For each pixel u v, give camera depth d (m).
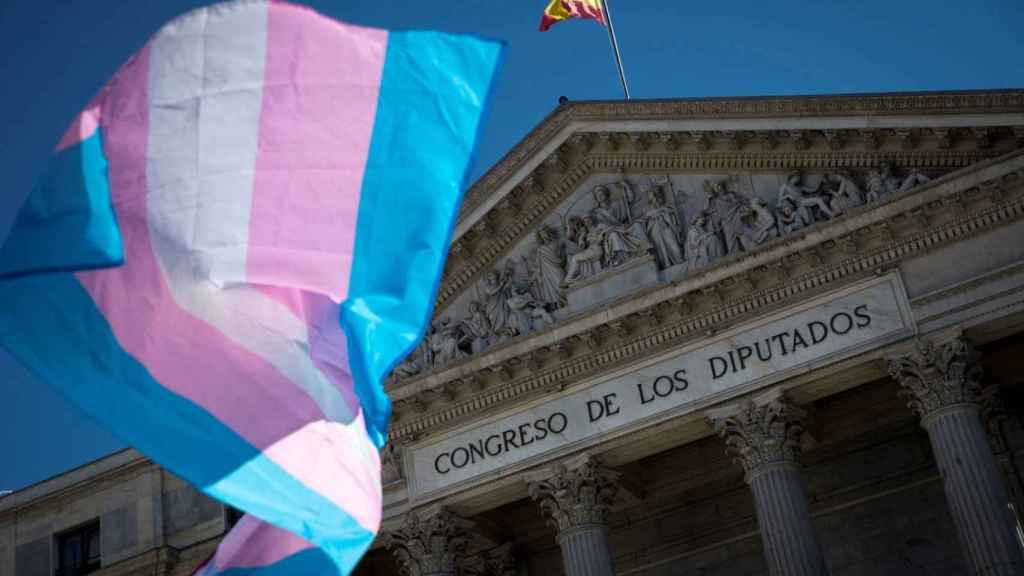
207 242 17.95
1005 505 37.34
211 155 17.97
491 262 47.09
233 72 18.08
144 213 17.64
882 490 46.44
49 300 17.03
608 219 45.34
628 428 42.25
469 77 19.08
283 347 18.42
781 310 41.47
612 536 50.00
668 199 44.91
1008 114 39.69
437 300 47.22
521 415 44.19
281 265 18.36
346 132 18.61
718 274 41.81
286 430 18.20
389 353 19.00
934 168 41.00
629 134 45.06
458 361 44.66
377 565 51.31
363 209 18.69
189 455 17.50
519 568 50.22
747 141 43.41
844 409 46.03
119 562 53.44
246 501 17.61
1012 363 43.28
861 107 41.50
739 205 43.25
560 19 48.88
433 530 44.12
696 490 49.03
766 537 39.66
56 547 56.25
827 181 42.59
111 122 17.38
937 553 45.09
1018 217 39.41
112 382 17.28
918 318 39.69
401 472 45.59
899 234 40.50
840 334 40.47
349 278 18.66
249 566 19.42
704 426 42.03
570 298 44.72
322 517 18.12
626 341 43.12
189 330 17.91
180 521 53.88
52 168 16.75
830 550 46.44
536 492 43.12
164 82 17.70
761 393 40.88
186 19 17.81
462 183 18.95
